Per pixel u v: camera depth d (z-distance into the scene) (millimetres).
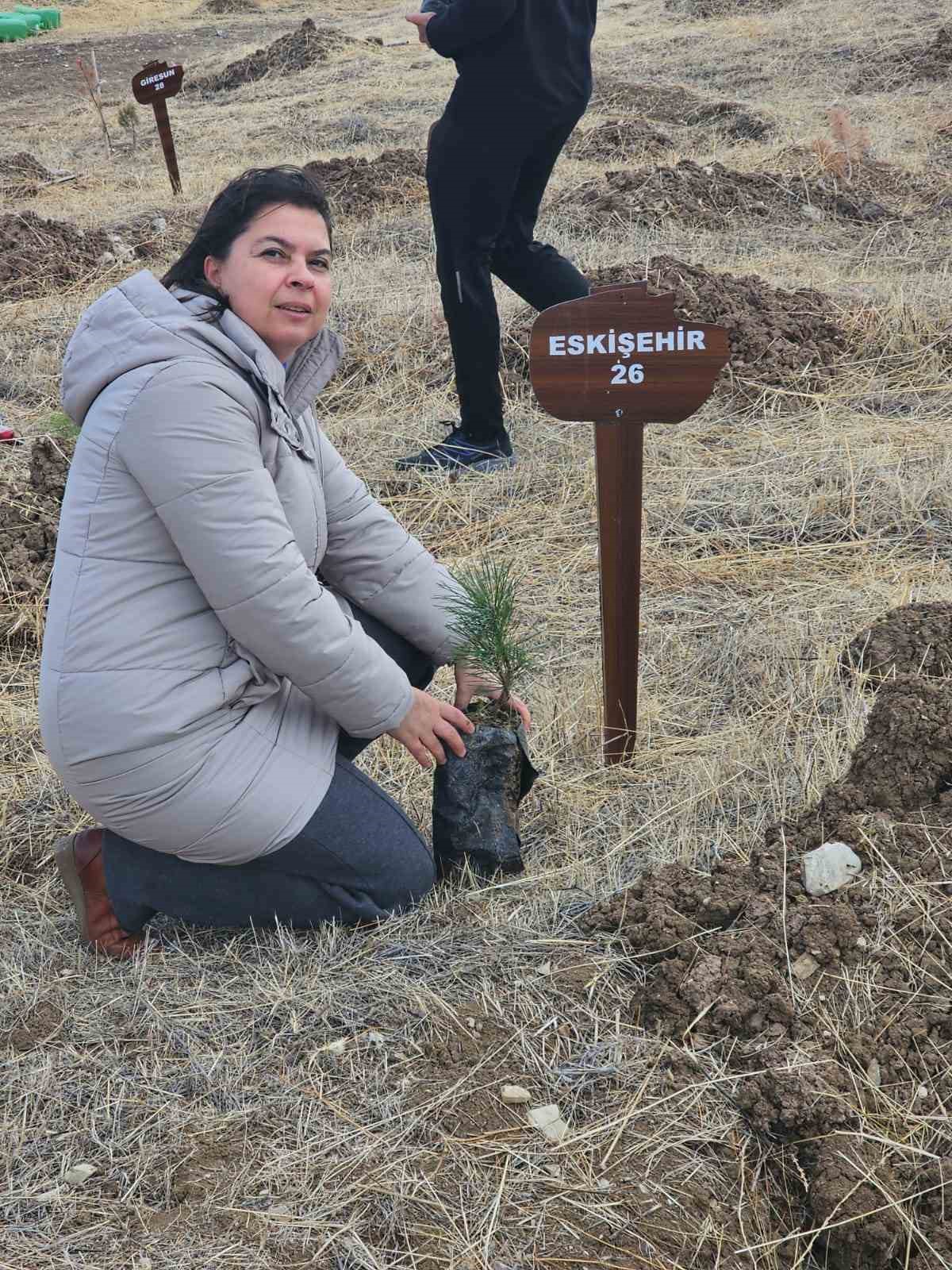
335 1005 2256
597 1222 1860
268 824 2270
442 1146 1979
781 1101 2000
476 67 3920
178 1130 2021
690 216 7746
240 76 16766
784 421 4891
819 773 2770
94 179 10961
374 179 8961
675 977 2236
